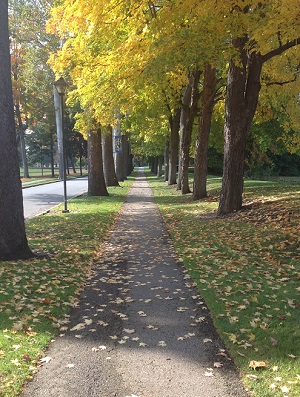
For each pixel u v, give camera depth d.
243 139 13.09
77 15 11.48
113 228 12.93
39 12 26.31
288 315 4.99
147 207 18.69
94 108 16.19
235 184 13.33
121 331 4.82
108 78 12.67
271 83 15.63
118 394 3.48
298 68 16.17
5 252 8.34
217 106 23.83
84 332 4.80
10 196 8.37
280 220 10.65
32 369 3.86
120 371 3.87
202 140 19.69
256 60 12.20
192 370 3.87
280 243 8.64
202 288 6.35
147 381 3.68
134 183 41.12
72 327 4.96
